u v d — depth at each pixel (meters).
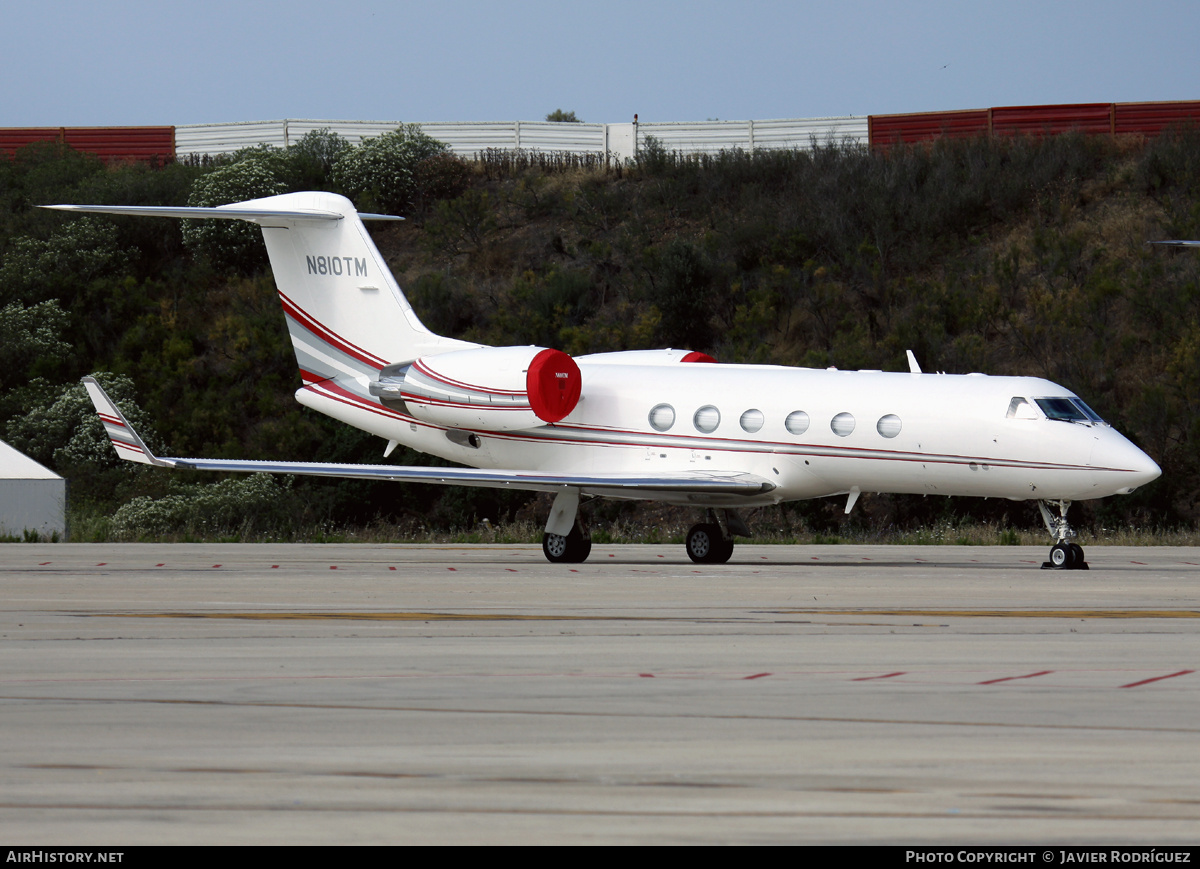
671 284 163.50
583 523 81.06
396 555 87.88
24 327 163.12
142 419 150.50
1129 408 133.88
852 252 168.25
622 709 27.97
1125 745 24.45
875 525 128.88
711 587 58.91
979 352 144.38
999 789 21.33
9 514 112.12
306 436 146.38
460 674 32.75
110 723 26.52
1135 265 153.62
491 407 83.25
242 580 63.72
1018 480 71.50
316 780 21.89
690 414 80.62
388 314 90.06
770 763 23.08
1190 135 172.50
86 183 189.00
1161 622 44.50
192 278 177.88
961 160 181.00
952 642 38.88
